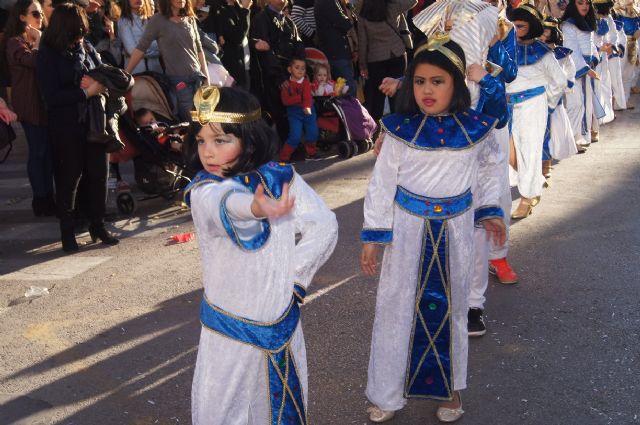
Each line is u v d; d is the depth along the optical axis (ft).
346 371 13.08
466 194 10.48
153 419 11.91
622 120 36.96
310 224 8.09
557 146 24.35
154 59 26.55
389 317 10.85
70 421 11.92
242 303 7.56
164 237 21.18
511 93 20.12
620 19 40.68
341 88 30.30
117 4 27.27
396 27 32.04
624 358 13.05
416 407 11.88
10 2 29.25
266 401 7.77
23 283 18.02
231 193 6.97
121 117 21.85
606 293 15.81
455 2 12.62
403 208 10.50
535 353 13.41
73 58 18.81
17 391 12.89
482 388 12.32
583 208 21.93
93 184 20.02
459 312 10.80
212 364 7.68
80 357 14.08
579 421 11.23
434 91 10.02
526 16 19.48
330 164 28.91
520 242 19.22
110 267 18.93
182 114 25.05
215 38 28.76
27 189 27.40
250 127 7.44
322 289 16.65
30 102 22.72
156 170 23.16
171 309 16.11
